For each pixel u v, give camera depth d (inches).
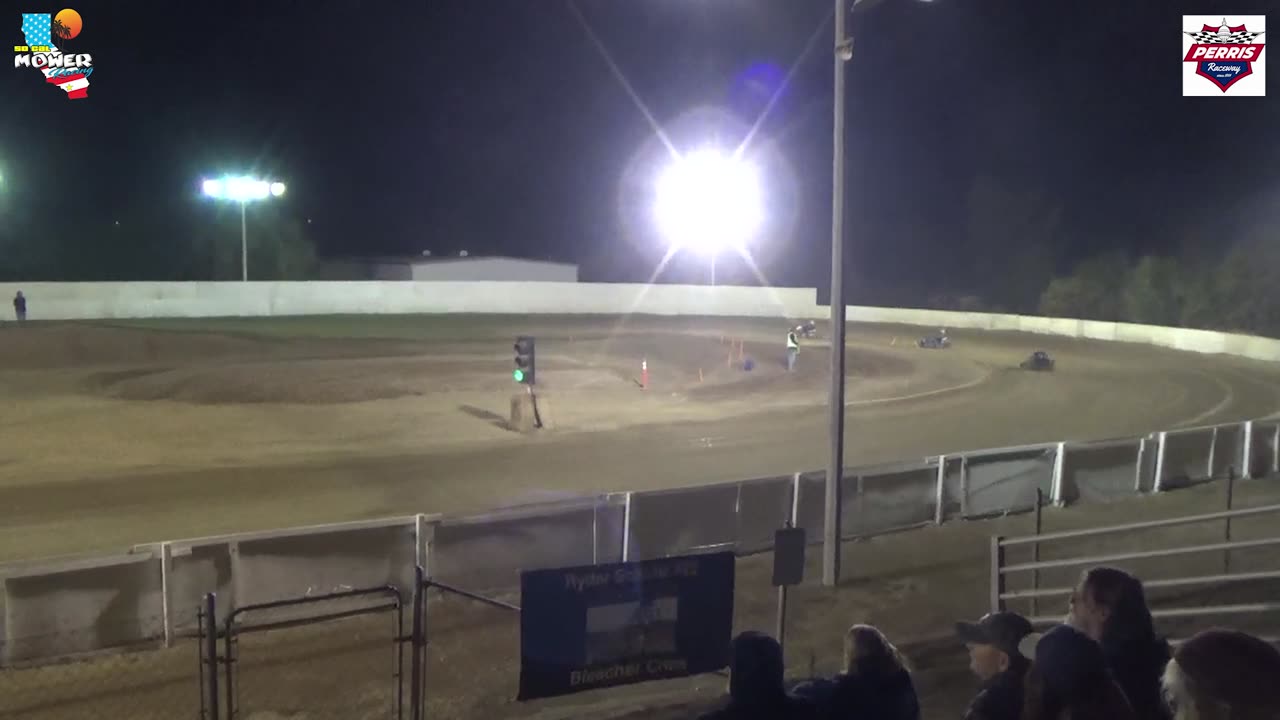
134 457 783.7
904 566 538.0
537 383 1263.5
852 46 454.6
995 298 3083.2
